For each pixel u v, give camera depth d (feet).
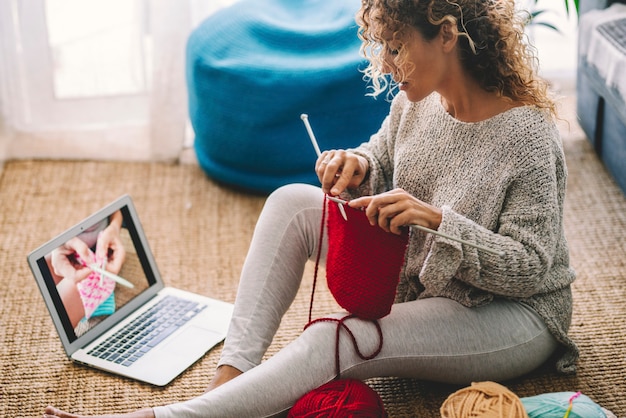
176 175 8.02
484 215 4.48
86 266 5.54
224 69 7.17
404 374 4.66
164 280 6.42
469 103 4.49
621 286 6.11
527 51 4.52
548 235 4.38
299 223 4.98
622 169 7.13
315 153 7.23
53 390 5.23
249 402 4.27
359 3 7.59
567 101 8.82
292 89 6.97
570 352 5.04
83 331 5.48
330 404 4.14
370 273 4.40
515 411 3.93
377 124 7.15
